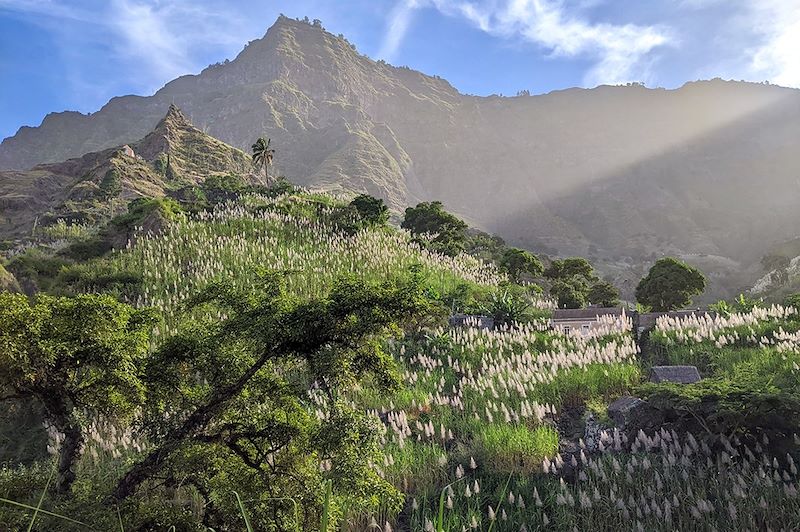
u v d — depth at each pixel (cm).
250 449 1082
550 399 1867
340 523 1199
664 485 1343
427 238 5969
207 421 1015
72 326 924
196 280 3134
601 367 2023
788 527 1151
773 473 1358
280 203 5044
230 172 12625
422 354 2391
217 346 1042
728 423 1397
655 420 1568
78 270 3506
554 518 1279
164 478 983
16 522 766
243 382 1023
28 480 925
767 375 1628
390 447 1562
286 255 3609
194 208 4947
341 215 4909
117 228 4466
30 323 882
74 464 977
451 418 1814
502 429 1627
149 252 3600
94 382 962
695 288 4791
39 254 4306
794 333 2183
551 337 2511
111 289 3131
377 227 4875
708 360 2103
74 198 9419
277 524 945
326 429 996
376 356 1071
